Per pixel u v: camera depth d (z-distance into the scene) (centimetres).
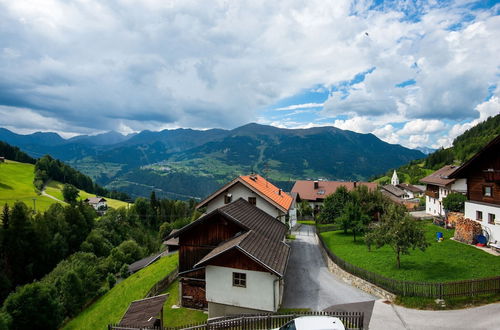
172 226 9275
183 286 2314
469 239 2847
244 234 2147
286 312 1883
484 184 2812
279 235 2577
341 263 2527
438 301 1722
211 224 2295
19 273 5144
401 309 1766
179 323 2058
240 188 3409
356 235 4128
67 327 3297
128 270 5406
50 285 3431
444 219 3981
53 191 13288
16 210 5334
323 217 4788
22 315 2923
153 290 2734
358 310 1819
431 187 5838
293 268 2853
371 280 2112
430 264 2378
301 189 7669
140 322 1672
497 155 2647
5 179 12725
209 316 2036
